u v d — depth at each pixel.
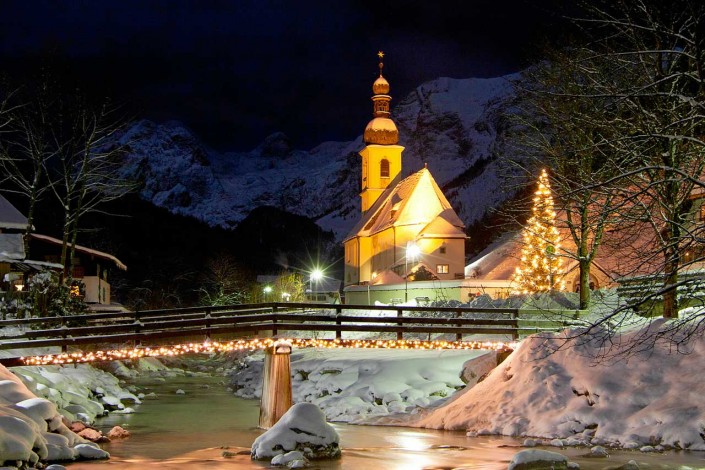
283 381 28.88
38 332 27.52
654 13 17.59
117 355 27.53
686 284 17.45
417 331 30.48
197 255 146.00
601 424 23.27
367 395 32.62
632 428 22.58
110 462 20.56
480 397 27.81
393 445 23.48
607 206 17.89
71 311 43.31
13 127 46.31
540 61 31.98
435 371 33.94
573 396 25.08
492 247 82.62
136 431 27.64
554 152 31.78
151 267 121.50
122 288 110.12
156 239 141.38
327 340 29.64
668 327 25.28
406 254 83.00
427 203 93.75
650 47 20.48
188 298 121.56
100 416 31.64
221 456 21.78
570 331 27.62
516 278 50.34
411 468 19.52
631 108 19.94
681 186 22.66
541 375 26.42
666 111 18.97
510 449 22.16
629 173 15.56
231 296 88.44
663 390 23.44
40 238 63.84
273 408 28.56
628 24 16.20
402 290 70.75
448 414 27.88
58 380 32.03
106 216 126.50
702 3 16.19
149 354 27.86
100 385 37.19
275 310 30.33
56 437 20.77
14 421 18.31
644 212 19.11
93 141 47.56
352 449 22.67
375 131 120.19
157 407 35.28
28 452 17.59
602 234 33.69
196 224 157.62
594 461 19.47
